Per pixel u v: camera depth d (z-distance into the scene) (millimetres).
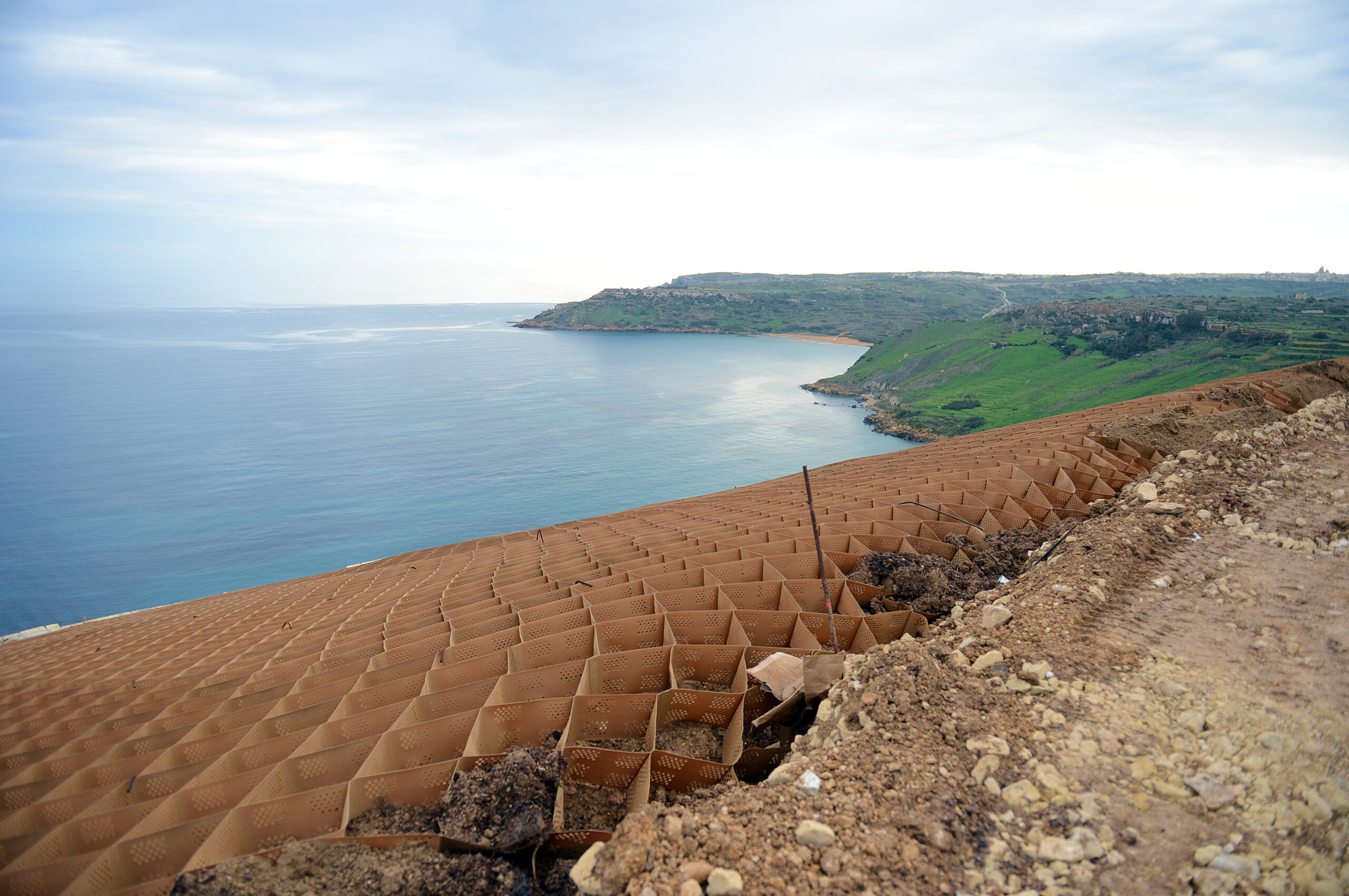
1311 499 13844
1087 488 18625
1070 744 7328
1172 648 9172
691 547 17391
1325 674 8305
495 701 10266
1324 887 5367
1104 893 5652
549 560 20656
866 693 8133
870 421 199875
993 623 10008
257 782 8711
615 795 8414
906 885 5707
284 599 28672
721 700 9867
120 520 142125
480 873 6656
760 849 6023
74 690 19344
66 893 7062
